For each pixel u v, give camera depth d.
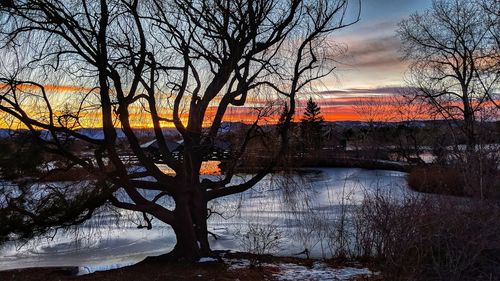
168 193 10.46
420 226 8.11
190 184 9.98
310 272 9.38
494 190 11.96
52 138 9.39
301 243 12.72
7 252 13.23
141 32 9.15
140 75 9.34
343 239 11.82
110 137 9.11
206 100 10.08
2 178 8.88
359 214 12.02
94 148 9.92
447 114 33.31
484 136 19.08
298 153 11.63
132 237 14.93
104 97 9.09
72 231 13.55
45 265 11.70
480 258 8.02
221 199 18.66
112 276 8.98
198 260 9.93
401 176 26.64
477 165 14.17
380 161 32.41
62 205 9.12
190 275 8.88
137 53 9.17
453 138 23.05
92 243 14.01
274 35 10.60
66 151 8.92
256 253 11.46
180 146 11.05
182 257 10.05
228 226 15.22
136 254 13.07
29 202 9.14
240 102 10.73
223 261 10.23
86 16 9.08
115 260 12.34
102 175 9.19
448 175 15.90
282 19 10.44
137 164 10.44
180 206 9.98
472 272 7.81
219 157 10.88
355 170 30.03
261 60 10.23
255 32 9.77
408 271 8.05
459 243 7.90
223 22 10.20
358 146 33.22
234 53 9.77
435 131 30.02
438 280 7.55
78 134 8.98
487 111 26.72
